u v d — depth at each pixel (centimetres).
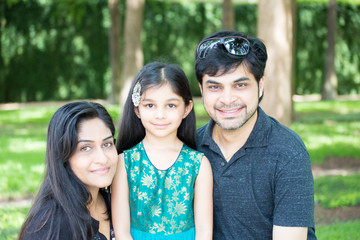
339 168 656
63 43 1695
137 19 1043
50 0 1639
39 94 1719
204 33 1820
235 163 207
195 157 217
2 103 1692
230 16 1256
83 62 1731
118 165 219
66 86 1736
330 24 1830
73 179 192
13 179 543
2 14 1623
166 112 213
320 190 530
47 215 180
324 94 1892
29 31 1653
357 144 806
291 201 194
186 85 218
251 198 204
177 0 1797
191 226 217
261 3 622
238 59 195
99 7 1706
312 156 709
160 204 214
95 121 194
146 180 216
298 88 1998
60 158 189
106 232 217
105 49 1739
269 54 618
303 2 1909
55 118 191
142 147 223
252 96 201
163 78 211
